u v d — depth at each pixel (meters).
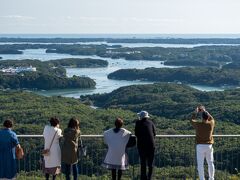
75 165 10.78
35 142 13.95
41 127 50.97
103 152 13.16
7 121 10.45
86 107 78.75
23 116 64.56
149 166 10.69
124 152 10.57
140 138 10.57
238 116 62.34
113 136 10.55
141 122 10.67
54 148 10.67
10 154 10.28
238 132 47.94
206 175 13.15
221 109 68.12
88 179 13.16
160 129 44.50
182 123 47.66
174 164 15.09
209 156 11.05
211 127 11.02
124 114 68.31
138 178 13.98
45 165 10.73
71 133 10.60
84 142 13.19
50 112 67.94
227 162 16.02
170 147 15.18
